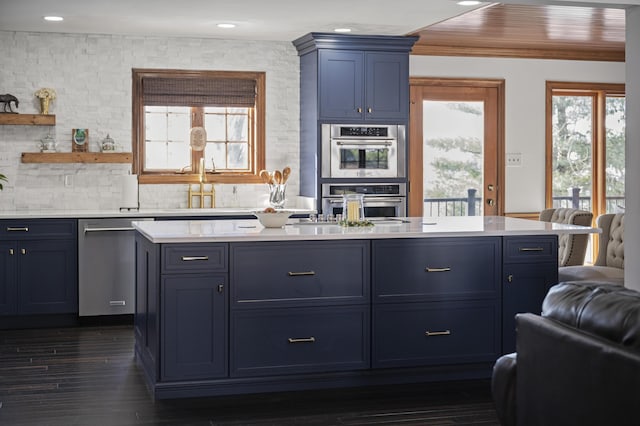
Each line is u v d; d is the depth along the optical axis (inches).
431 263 185.3
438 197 336.5
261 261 175.3
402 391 181.3
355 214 201.6
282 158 306.2
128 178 280.5
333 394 178.7
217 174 301.7
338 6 235.9
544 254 192.2
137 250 207.9
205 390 174.6
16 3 231.1
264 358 176.7
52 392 180.7
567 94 354.6
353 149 285.4
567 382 99.4
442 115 334.6
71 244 260.5
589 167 359.3
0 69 278.1
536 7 249.0
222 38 295.7
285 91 305.1
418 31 294.7
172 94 293.9
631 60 197.3
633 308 93.5
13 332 253.1
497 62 338.6
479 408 168.9
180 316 171.5
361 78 285.0
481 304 188.7
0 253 255.3
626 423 88.2
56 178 285.7
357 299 181.2
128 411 166.2
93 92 287.0
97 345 232.2
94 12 244.1
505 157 342.3
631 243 198.8
